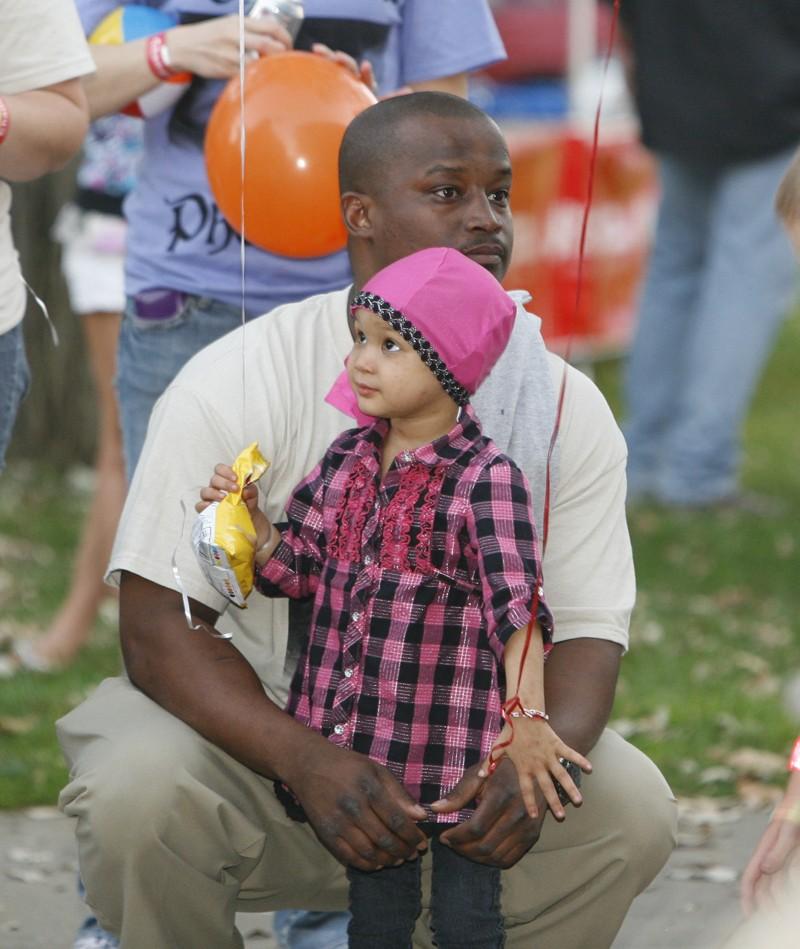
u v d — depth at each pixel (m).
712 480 27.36
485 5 12.46
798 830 8.63
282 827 9.55
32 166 10.66
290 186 10.95
